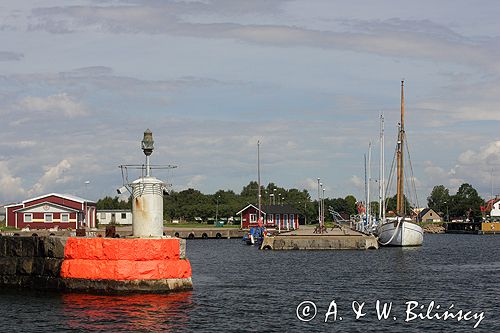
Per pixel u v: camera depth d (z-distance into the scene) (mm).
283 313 43656
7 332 36344
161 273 46031
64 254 46875
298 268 79562
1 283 49250
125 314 40500
